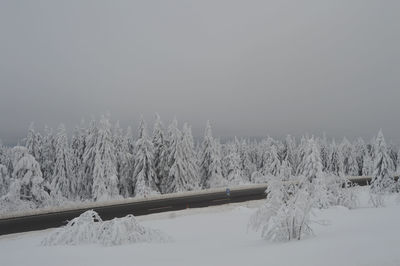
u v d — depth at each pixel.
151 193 34.12
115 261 7.34
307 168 24.66
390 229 8.59
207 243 10.29
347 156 65.44
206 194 27.97
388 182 33.62
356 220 12.65
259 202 23.73
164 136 39.59
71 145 43.94
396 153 72.00
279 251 6.60
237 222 16.16
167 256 7.76
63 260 7.82
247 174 59.75
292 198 9.50
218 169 44.00
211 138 45.06
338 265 4.80
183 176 37.47
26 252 9.77
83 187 39.75
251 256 6.38
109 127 36.09
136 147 38.38
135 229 11.64
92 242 11.22
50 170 39.75
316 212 17.27
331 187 21.52
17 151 24.89
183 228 14.97
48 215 19.09
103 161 34.94
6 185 26.83
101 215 19.02
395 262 4.66
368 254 5.19
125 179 38.66
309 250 6.21
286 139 62.09
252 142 73.00
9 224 16.91
